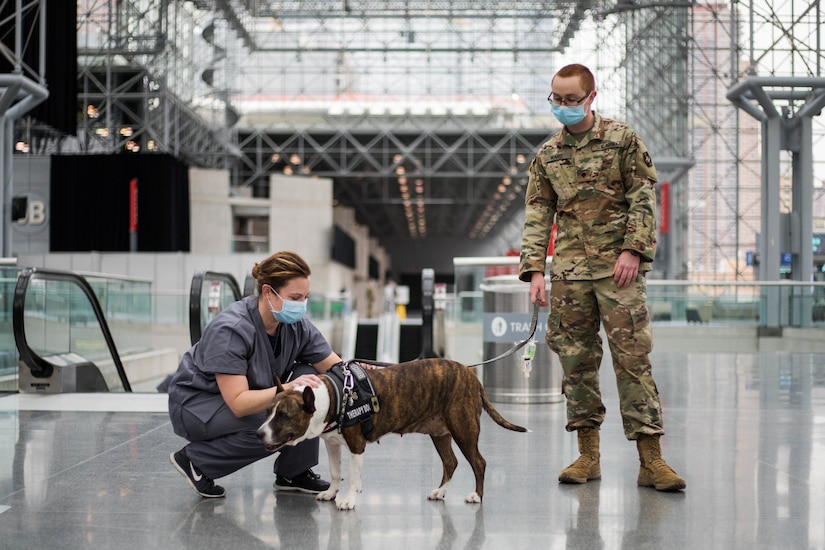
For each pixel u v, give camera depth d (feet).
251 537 9.98
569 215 12.98
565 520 10.73
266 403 11.37
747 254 122.01
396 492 12.30
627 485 12.78
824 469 13.93
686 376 31.22
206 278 28.19
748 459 14.85
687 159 97.50
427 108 145.38
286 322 11.62
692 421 19.61
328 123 145.79
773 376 31.17
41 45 61.00
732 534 10.08
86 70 107.45
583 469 12.94
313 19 140.77
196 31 124.16
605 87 127.95
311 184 126.00
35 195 100.83
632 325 12.57
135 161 99.25
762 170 66.49
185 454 11.93
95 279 39.47
